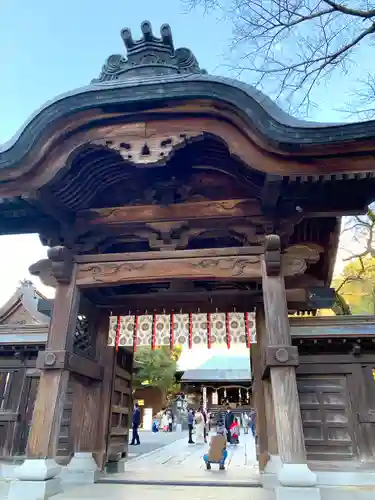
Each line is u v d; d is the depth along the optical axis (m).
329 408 8.27
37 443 5.14
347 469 7.41
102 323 8.16
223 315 8.32
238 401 45.94
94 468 7.18
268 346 5.32
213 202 6.38
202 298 7.79
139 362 38.16
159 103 5.54
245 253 5.98
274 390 5.07
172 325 8.51
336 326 8.60
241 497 5.35
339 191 5.72
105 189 6.84
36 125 5.55
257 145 5.35
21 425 9.07
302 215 6.10
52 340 5.80
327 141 5.10
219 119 5.57
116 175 6.56
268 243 5.67
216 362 47.22
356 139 5.06
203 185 6.66
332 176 5.28
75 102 5.54
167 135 5.61
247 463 12.14
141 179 6.66
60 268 6.03
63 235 6.62
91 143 5.67
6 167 5.61
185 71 6.87
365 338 8.35
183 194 6.62
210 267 5.94
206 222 6.41
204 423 21.84
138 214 6.49
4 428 9.07
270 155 5.36
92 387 7.84
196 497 5.36
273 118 5.23
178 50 7.03
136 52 7.14
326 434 8.09
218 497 5.36
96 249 6.82
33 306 11.37
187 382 41.88
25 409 9.17
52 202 6.04
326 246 7.28
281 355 5.20
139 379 38.62
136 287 8.52
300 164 5.32
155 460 12.93
